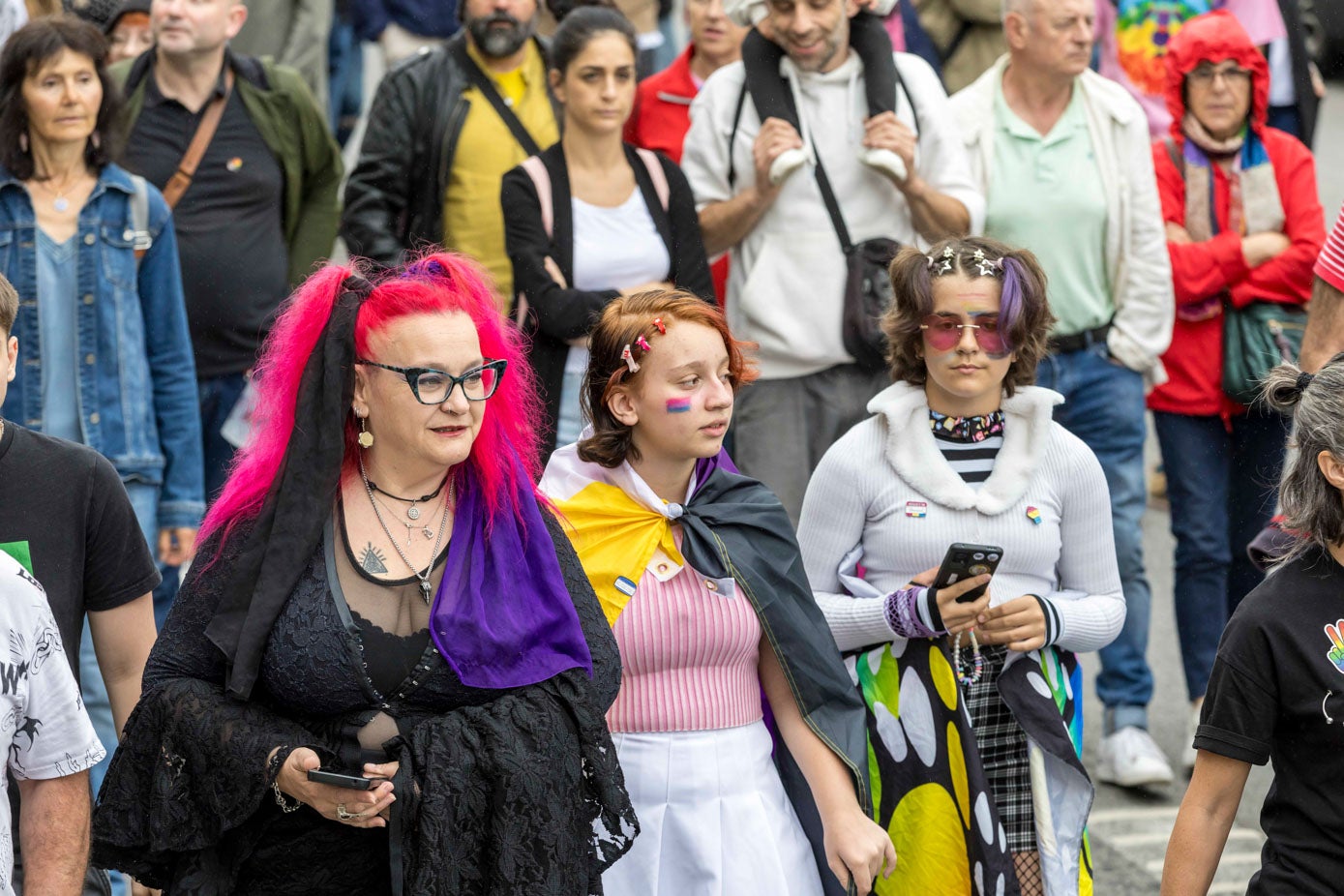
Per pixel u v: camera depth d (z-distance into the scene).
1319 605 8.12
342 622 7.49
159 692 7.53
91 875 9.02
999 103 15.62
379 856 7.57
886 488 10.29
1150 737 15.32
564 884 7.45
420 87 15.83
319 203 16.56
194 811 7.40
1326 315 12.09
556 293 14.14
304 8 21.83
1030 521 10.20
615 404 9.19
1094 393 15.48
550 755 7.48
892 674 10.04
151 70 15.80
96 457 9.04
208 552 7.68
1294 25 18.95
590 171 14.59
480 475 7.90
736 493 9.44
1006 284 10.03
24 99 13.08
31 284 13.22
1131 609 15.40
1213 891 13.32
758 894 8.94
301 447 7.58
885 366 14.84
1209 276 15.66
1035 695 9.89
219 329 15.59
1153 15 19.89
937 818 9.84
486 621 7.62
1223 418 15.95
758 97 14.91
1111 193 15.37
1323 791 8.04
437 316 7.61
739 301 15.04
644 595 9.05
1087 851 10.07
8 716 7.11
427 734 7.38
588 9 14.50
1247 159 16.02
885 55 14.91
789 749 9.38
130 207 13.52
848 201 14.88
